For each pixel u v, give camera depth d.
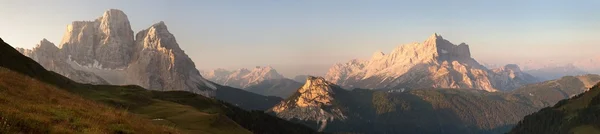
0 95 41.16
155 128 53.28
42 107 41.62
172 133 56.31
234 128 119.25
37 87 55.50
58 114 40.53
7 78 52.66
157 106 151.62
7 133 29.84
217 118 117.69
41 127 33.97
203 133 99.81
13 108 36.66
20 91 48.75
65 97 58.53
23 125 32.88
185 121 111.25
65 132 34.97
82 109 47.59
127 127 45.16
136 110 138.62
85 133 36.91
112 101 145.25
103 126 41.84
